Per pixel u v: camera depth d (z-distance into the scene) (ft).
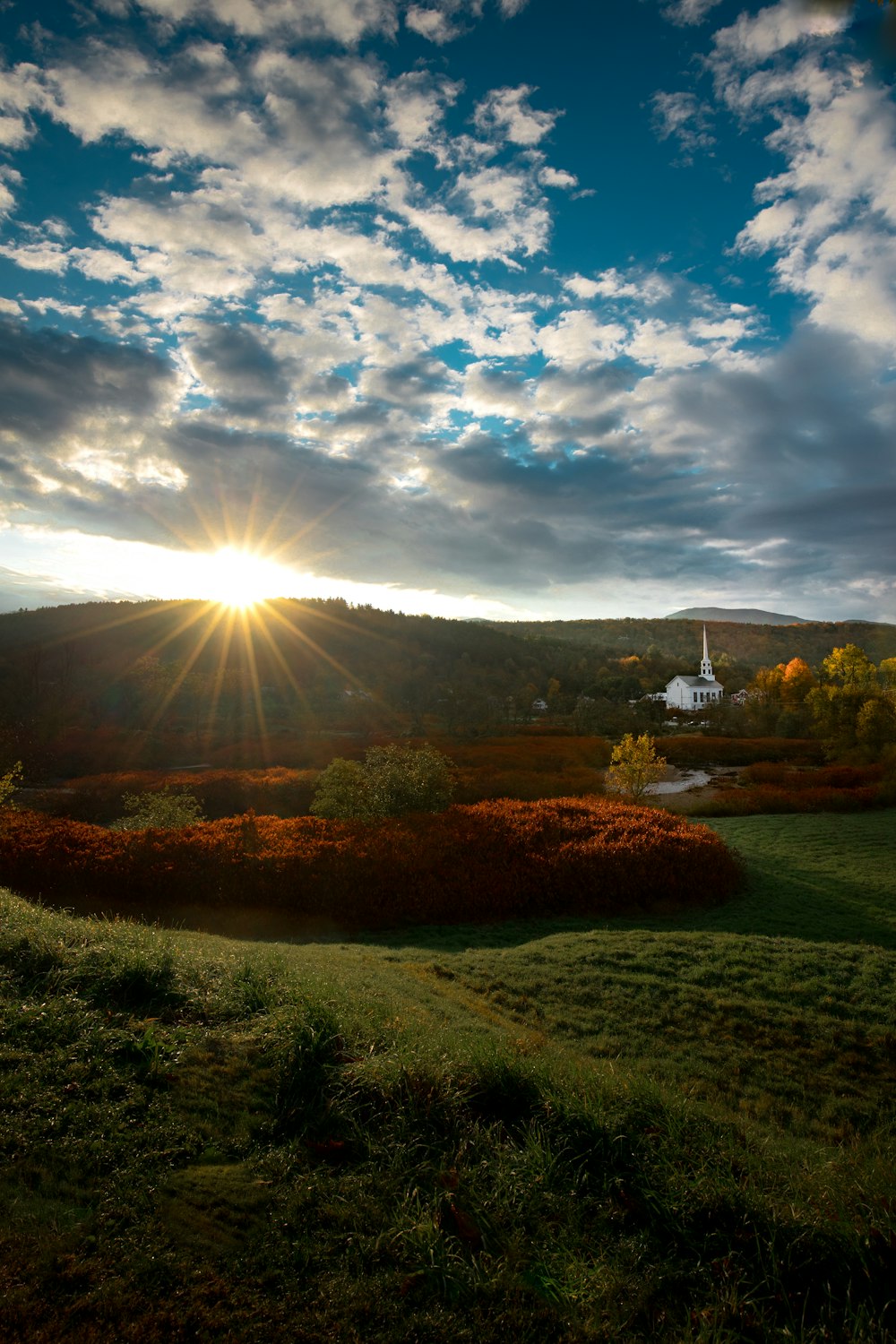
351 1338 10.11
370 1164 14.39
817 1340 11.12
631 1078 19.62
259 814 105.91
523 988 36.04
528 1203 13.65
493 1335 10.47
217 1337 9.83
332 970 32.71
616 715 245.24
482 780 126.52
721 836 88.07
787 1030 31.40
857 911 55.98
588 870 57.72
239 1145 14.60
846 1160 17.03
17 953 23.22
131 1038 18.21
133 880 54.44
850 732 171.42
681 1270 12.41
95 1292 10.28
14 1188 12.32
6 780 78.28
